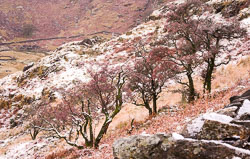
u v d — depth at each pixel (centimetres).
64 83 5166
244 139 419
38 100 5038
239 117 502
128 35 7344
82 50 7262
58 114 2466
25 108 4919
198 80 2716
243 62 2517
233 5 4984
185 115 1291
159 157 451
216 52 1672
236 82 1791
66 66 6212
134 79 1966
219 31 1683
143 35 6844
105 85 1731
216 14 5278
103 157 1195
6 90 6081
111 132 2025
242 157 365
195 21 1786
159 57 1814
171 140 457
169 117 1460
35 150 2334
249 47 3002
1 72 14275
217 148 396
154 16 8462
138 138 506
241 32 1716
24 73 6581
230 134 441
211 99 1434
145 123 1688
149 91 1994
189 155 417
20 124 4559
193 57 1664
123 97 2541
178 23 1762
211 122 473
